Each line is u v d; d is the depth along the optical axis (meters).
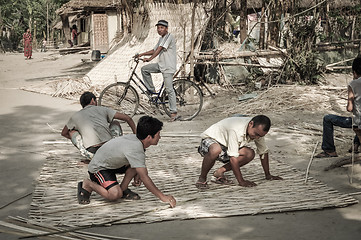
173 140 6.60
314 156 5.70
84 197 4.10
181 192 4.44
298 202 4.08
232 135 4.36
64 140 6.61
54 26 37.00
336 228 3.56
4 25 42.97
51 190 4.46
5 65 20.81
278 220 3.75
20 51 39.50
